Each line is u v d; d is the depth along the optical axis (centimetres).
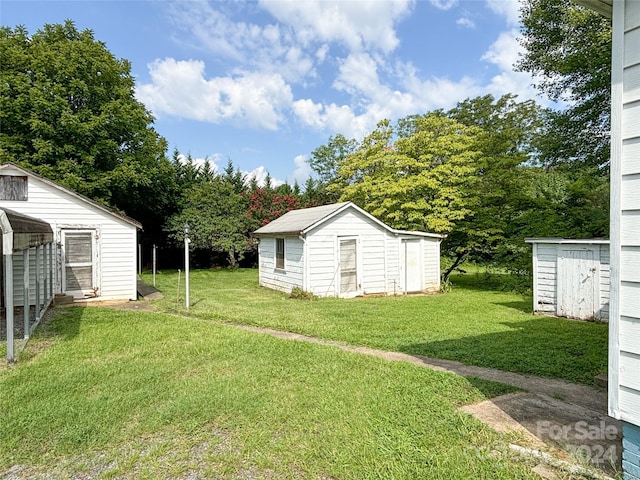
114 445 321
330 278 1309
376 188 1780
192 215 2305
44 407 391
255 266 2644
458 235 1680
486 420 354
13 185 1041
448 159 1648
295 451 305
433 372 485
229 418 365
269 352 584
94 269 1135
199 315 934
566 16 1356
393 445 310
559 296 944
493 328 779
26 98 1602
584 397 415
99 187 1750
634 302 223
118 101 1831
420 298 1278
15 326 782
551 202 1484
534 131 1972
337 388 434
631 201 224
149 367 521
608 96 1261
